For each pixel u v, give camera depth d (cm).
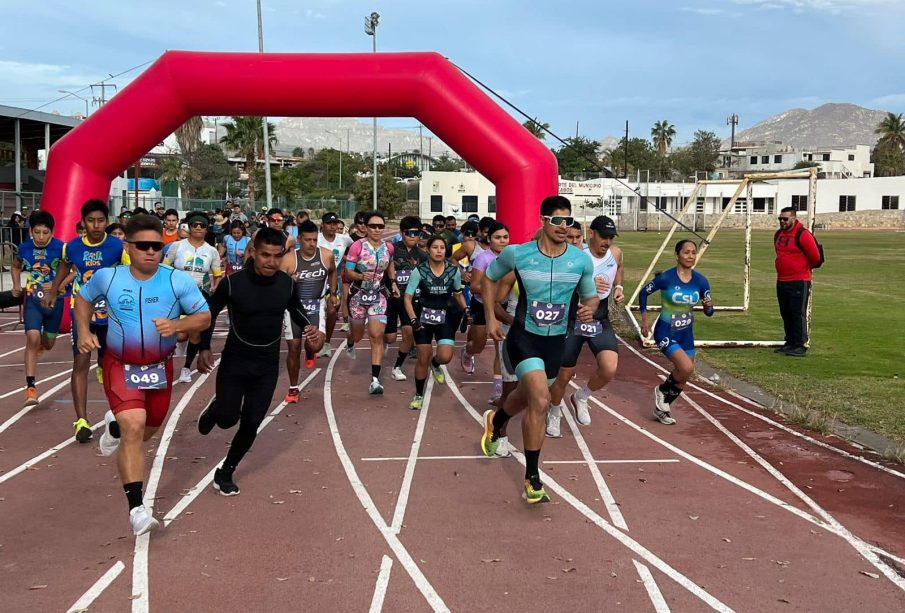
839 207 7144
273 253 519
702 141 10425
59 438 693
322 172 9812
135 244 468
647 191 6331
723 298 1869
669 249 3662
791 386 919
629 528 500
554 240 530
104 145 1053
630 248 3756
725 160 10181
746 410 817
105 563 445
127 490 464
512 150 1058
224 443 686
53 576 429
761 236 5272
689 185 6931
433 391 902
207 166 5916
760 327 1429
